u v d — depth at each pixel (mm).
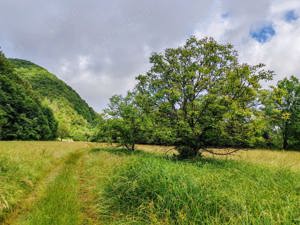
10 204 6246
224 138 13656
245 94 12969
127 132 24531
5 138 54312
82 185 8969
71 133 92750
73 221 5293
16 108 58875
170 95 13797
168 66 14984
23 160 10930
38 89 129875
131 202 5676
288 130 36969
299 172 8711
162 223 4477
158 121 15305
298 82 36281
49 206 6156
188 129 12992
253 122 12555
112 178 7438
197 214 4336
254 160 14156
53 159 15117
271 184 6520
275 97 12836
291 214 3941
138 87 15961
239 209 4355
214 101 13023
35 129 62781
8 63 68812
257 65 12797
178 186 5242
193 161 12297
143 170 6539
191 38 14867
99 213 5750
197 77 14148
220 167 10320
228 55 14609
